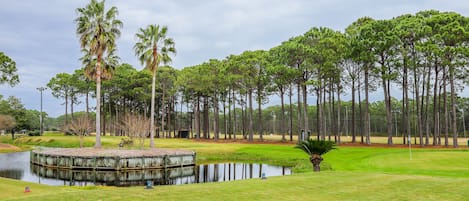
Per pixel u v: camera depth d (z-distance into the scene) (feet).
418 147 143.33
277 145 162.61
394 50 150.82
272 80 190.39
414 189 41.98
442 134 284.00
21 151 170.09
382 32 148.05
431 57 144.25
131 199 35.91
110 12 120.67
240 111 397.39
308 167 87.66
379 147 143.74
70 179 83.56
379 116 319.06
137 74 254.27
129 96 276.62
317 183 46.55
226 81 205.26
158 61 134.72
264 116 409.28
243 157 122.11
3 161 122.42
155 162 99.50
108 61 129.39
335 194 39.27
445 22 142.20
